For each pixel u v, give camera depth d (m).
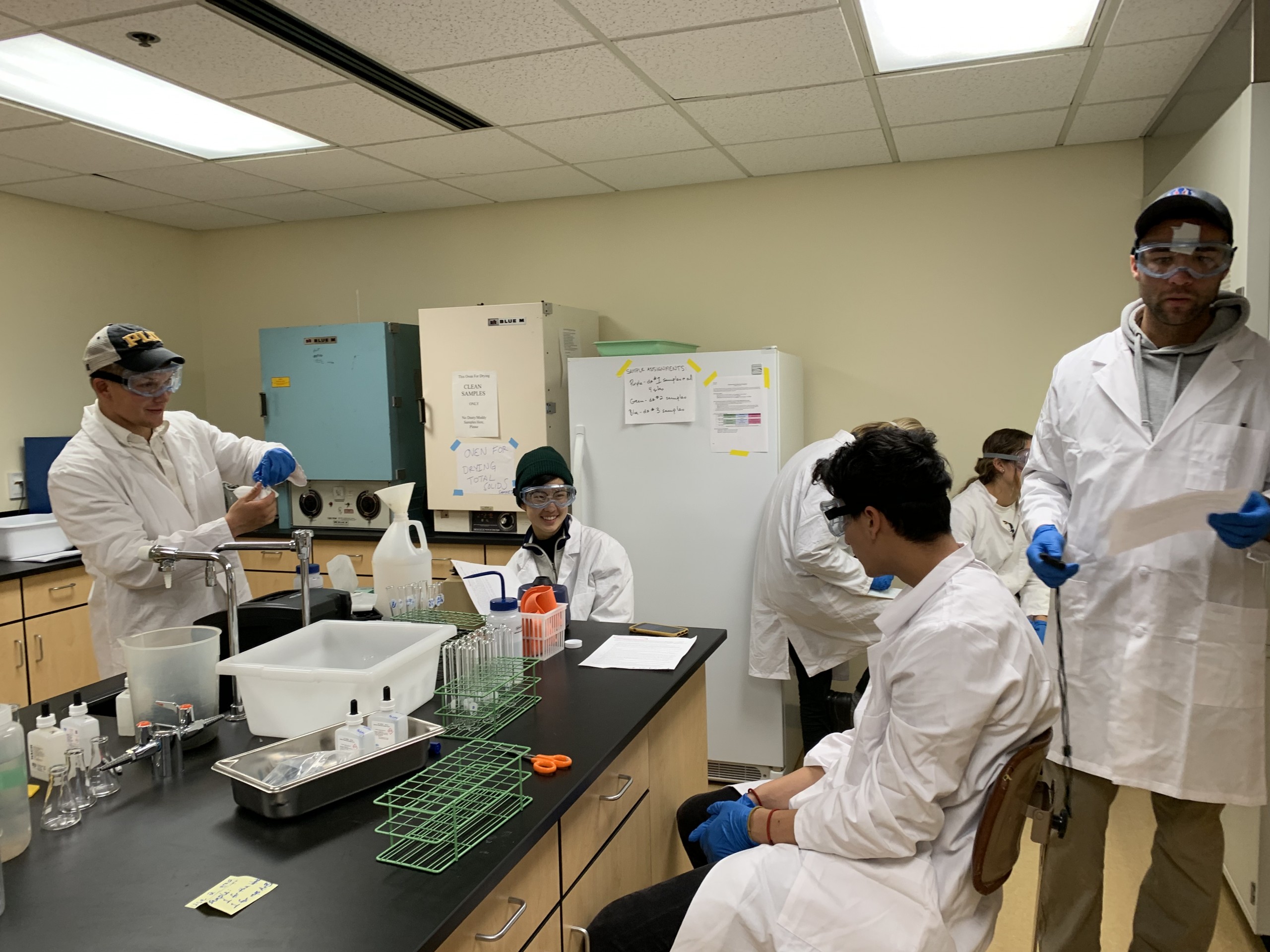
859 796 1.25
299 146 3.05
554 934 1.32
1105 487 1.75
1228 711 1.63
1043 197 3.28
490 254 4.03
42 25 2.04
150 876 1.05
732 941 1.29
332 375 3.64
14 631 3.13
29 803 1.19
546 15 2.04
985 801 1.23
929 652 1.21
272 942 0.91
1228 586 1.62
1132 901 2.35
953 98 2.68
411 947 0.90
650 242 3.79
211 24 2.05
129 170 3.27
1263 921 2.06
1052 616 1.85
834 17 2.09
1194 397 1.67
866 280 3.52
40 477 3.62
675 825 1.94
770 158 3.32
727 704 3.11
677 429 3.11
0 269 3.56
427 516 3.75
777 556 2.84
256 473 2.29
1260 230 1.96
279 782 1.26
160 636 1.58
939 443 3.44
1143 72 2.49
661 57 2.31
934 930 1.18
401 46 2.20
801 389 3.60
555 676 1.80
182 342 4.41
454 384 3.47
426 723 1.38
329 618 1.92
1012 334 3.36
